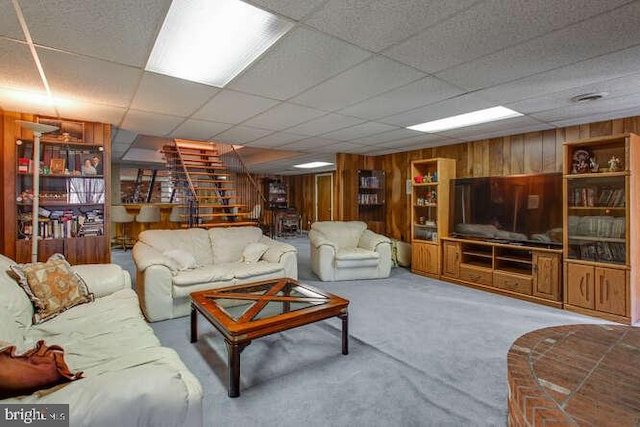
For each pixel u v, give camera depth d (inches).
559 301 139.3
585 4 59.9
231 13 62.9
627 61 84.5
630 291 119.4
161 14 62.8
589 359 55.9
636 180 122.8
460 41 74.2
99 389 42.2
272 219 419.8
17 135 130.5
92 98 112.5
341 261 184.4
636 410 42.3
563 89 105.0
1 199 128.1
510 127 158.1
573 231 136.2
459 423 67.6
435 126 157.4
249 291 114.6
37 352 44.1
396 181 245.4
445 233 192.2
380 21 65.8
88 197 145.2
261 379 84.4
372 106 124.0
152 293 122.9
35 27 67.0
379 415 70.2
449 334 112.6
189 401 47.9
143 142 283.4
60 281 90.6
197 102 117.8
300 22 66.2
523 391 47.0
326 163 327.6
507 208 164.9
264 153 311.4
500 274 159.8
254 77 94.7
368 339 108.7
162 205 304.2
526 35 71.5
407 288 171.0
